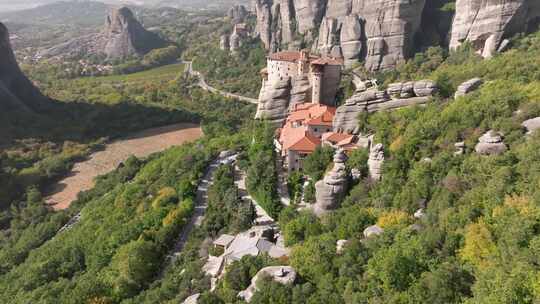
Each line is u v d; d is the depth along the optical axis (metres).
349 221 65.06
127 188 116.31
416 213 62.88
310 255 57.31
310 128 107.12
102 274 77.88
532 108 67.69
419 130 77.88
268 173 94.50
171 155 136.25
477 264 47.16
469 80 91.62
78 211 127.19
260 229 76.88
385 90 99.31
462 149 69.31
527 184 53.81
